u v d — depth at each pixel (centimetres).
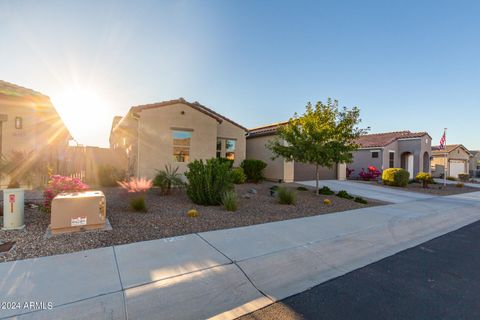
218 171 791
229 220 607
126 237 457
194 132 1270
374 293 310
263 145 1738
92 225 482
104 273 321
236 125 1594
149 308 260
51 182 577
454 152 2964
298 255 415
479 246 510
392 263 411
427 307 280
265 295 301
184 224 556
